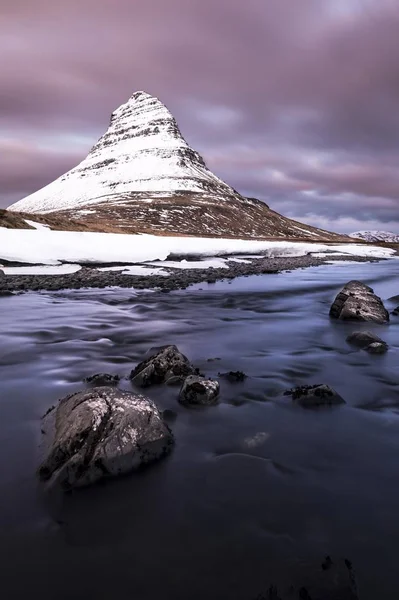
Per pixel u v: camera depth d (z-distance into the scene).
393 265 42.12
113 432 3.84
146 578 2.62
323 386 5.66
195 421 4.91
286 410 5.29
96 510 3.26
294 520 3.18
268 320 11.98
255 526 3.11
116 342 9.11
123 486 3.56
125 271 24.41
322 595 2.44
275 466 3.95
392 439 4.54
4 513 3.20
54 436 4.07
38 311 12.84
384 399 5.75
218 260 35.53
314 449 4.29
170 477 3.71
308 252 58.09
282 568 2.67
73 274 21.94
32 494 3.43
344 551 2.85
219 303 15.12
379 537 2.99
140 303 14.80
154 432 4.10
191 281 21.22
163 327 10.83
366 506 3.35
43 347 8.57
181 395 5.48
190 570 2.68
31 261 23.81
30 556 2.79
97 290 17.70
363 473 3.85
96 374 6.59
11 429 4.64
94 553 2.83
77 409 4.08
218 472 3.82
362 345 8.72
